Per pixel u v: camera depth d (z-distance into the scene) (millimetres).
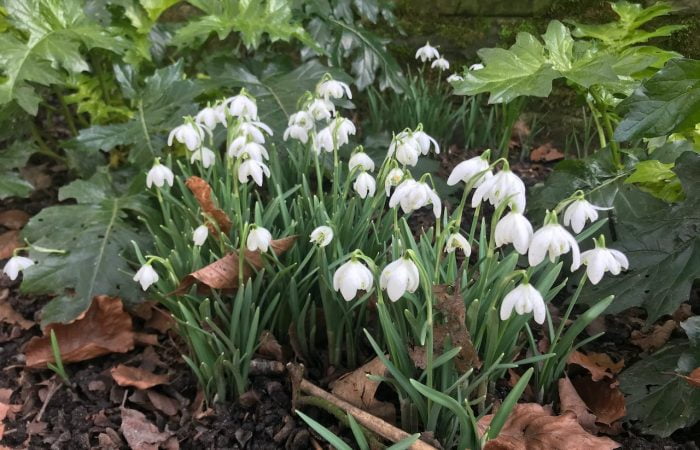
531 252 422
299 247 628
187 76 1056
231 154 602
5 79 787
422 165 867
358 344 603
